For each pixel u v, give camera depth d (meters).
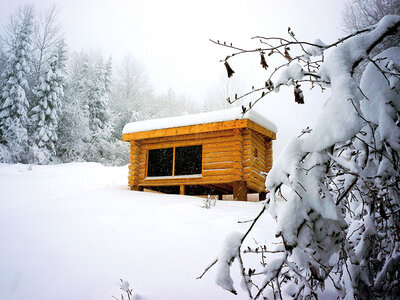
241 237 1.73
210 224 5.56
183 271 3.66
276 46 1.72
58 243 4.75
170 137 11.45
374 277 2.30
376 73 1.93
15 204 7.81
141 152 12.08
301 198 1.61
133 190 11.58
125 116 38.75
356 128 1.53
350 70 1.68
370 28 1.81
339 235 1.67
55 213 6.55
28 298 3.41
